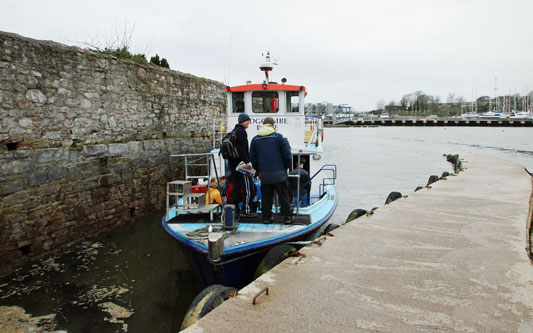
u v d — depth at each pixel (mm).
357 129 83250
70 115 8180
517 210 7207
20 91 7055
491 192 9312
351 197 13891
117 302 5652
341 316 3141
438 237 5441
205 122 15000
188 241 5211
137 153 10148
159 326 5027
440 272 4133
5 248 6488
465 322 3057
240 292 3605
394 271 4156
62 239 7695
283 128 8773
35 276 6441
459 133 56781
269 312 3207
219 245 4645
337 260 4488
